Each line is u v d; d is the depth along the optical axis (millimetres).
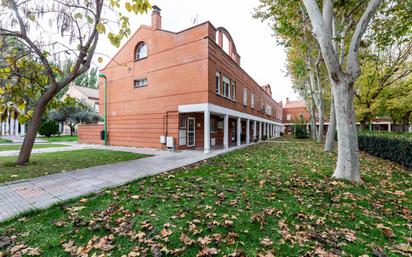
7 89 5895
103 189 4035
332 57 4574
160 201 3428
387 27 6191
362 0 5121
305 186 4227
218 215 2904
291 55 14727
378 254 2055
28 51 6039
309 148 11781
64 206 3207
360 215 2926
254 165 6469
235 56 15500
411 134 9320
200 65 9680
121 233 2441
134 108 12523
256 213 2963
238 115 13891
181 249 2135
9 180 4578
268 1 7609
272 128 28203
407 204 3320
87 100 28406
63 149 11055
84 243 2260
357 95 13203
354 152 4746
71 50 6375
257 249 2150
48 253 2086
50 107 7414
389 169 6012
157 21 11578
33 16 5602
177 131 10547
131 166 6297
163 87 11070
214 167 6172
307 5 4746
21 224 2672
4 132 23125
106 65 14195
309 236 2377
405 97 11602
